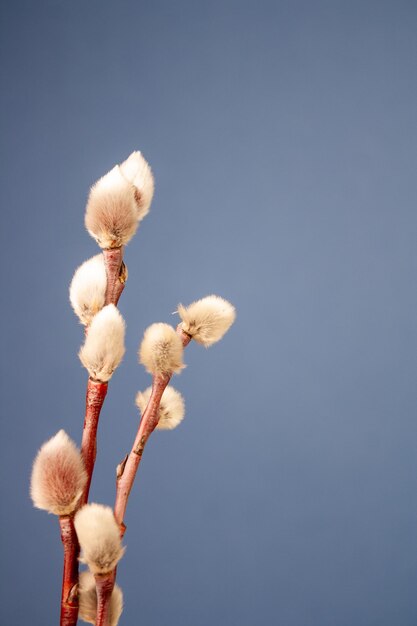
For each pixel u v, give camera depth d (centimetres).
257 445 132
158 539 129
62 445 44
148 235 133
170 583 128
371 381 133
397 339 134
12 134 132
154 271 133
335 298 134
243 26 136
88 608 44
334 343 134
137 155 46
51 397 129
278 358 133
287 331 133
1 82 132
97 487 128
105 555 42
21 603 125
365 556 131
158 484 130
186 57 136
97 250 131
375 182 135
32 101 132
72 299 45
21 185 131
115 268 45
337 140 135
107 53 134
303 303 134
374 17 137
